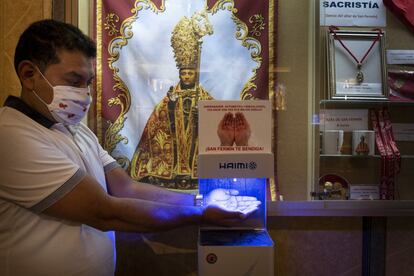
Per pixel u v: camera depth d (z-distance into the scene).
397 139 1.90
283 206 1.80
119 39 1.83
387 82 1.85
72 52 1.08
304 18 1.88
